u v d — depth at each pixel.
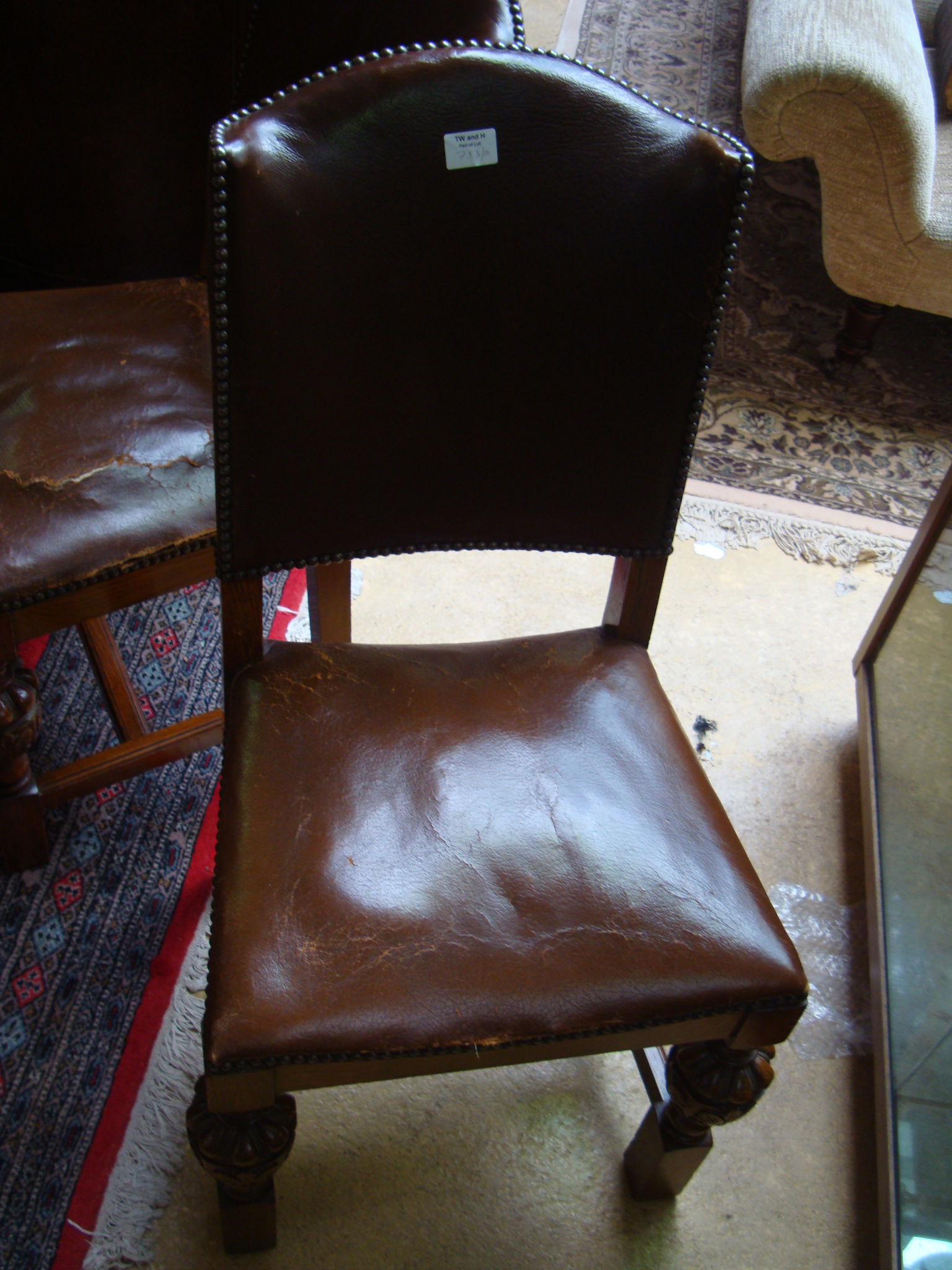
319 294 0.77
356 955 0.76
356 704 0.92
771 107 1.59
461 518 0.93
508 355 0.83
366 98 0.73
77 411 1.08
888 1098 1.10
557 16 2.82
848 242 1.78
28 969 1.18
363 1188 1.07
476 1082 1.15
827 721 1.52
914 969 1.13
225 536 0.85
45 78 1.11
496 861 0.83
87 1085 1.10
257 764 0.87
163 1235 1.02
